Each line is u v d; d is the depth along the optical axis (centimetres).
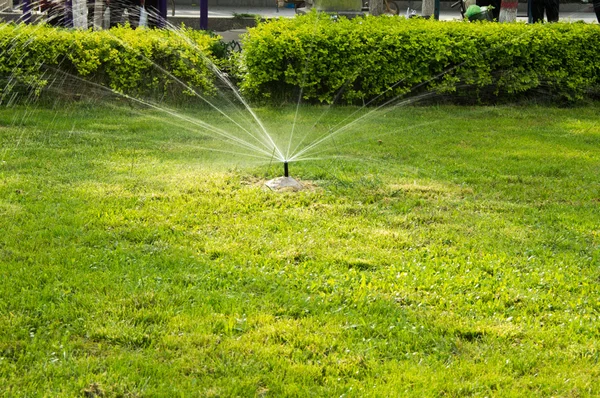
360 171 1098
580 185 1091
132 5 1501
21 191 1023
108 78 1296
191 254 942
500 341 773
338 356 731
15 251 933
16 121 1208
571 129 1259
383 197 1044
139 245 949
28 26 1320
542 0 1589
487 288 893
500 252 961
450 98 1359
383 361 728
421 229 991
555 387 692
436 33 1345
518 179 1098
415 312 827
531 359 738
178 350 730
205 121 1247
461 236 982
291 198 1032
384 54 1334
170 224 980
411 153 1155
